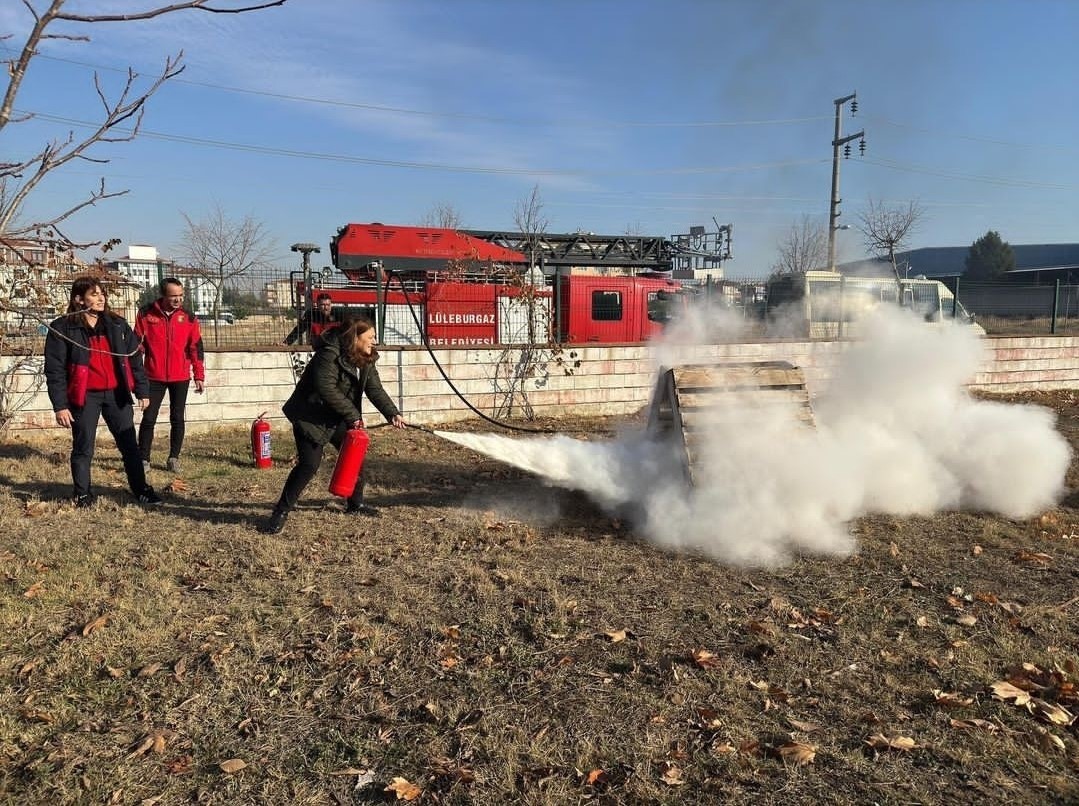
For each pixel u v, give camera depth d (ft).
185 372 23.99
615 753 9.40
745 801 8.52
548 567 15.75
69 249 8.48
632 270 60.59
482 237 53.06
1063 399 44.11
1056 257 254.68
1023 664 11.47
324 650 11.98
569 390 37.19
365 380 18.43
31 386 28.50
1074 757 9.27
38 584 14.34
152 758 9.27
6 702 10.39
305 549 16.72
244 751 9.45
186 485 22.36
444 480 23.43
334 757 9.36
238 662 11.61
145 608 13.38
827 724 10.03
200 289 34.68
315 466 17.97
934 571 15.56
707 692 10.84
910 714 10.26
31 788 8.64
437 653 12.00
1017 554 16.57
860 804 8.46
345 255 46.34
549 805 8.41
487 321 42.75
